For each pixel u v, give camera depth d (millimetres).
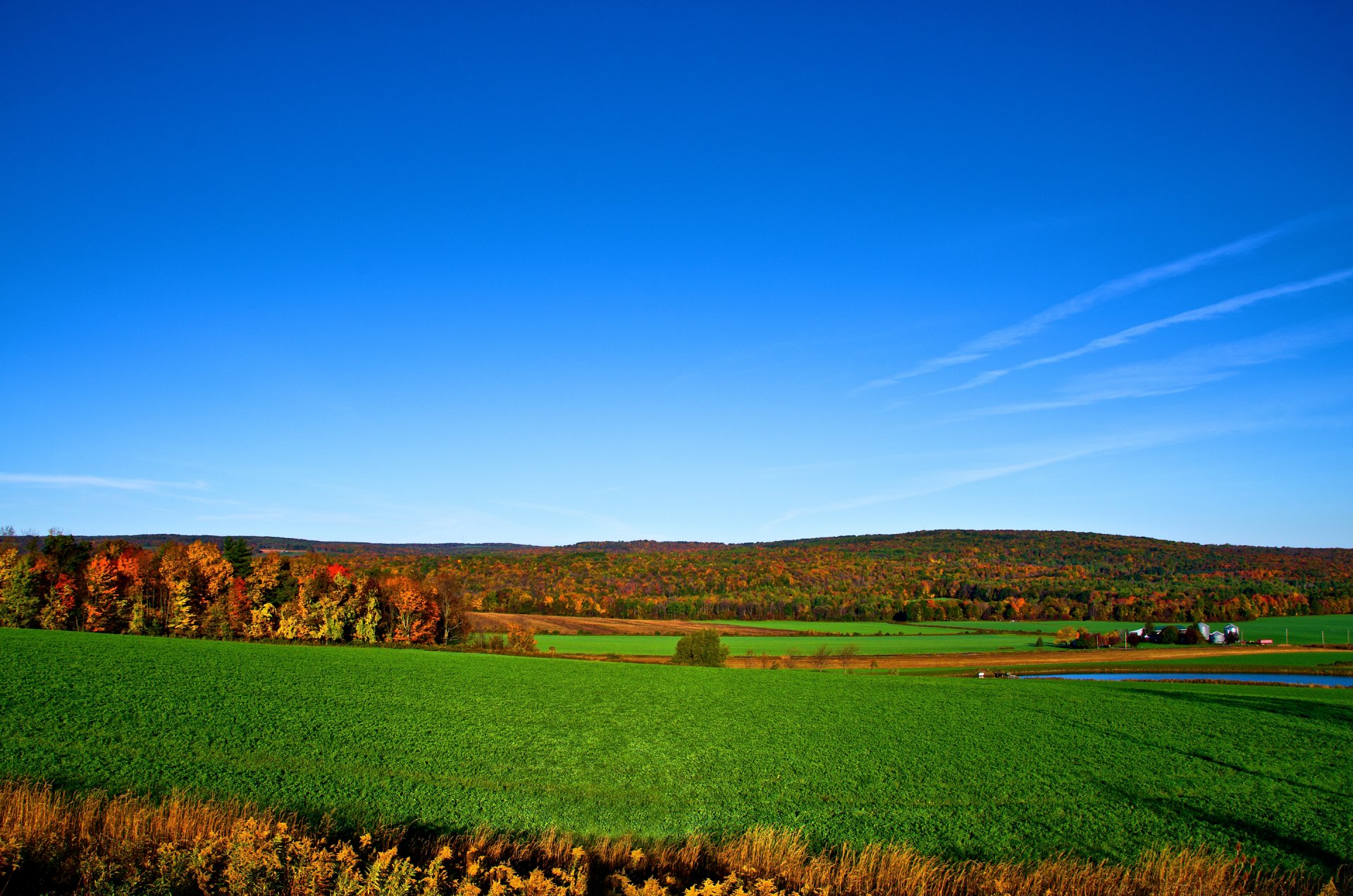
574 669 56031
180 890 13414
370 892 13383
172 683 39125
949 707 43844
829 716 39812
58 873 13938
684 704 41875
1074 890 16203
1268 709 44812
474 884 13953
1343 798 25312
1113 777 27688
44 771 22172
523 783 24547
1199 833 21453
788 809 23016
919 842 20250
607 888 16344
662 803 23141
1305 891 17047
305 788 22344
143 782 21859
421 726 32344
